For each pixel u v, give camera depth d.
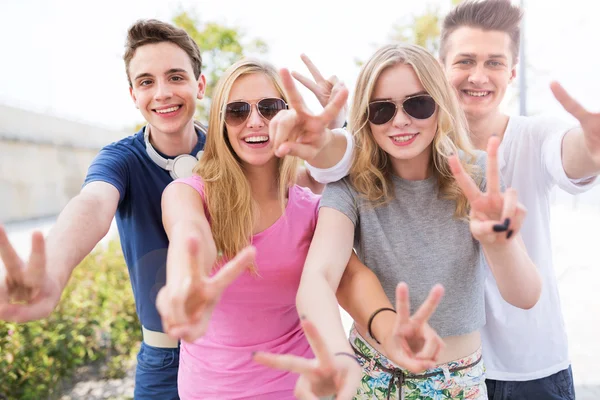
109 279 5.30
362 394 1.84
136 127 9.15
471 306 1.80
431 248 1.78
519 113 7.51
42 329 4.16
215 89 1.92
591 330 5.16
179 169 2.37
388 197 1.81
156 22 2.34
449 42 2.40
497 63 2.31
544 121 2.19
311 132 1.51
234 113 1.83
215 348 1.88
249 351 1.86
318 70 2.03
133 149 2.38
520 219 1.30
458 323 1.76
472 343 1.84
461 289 1.78
